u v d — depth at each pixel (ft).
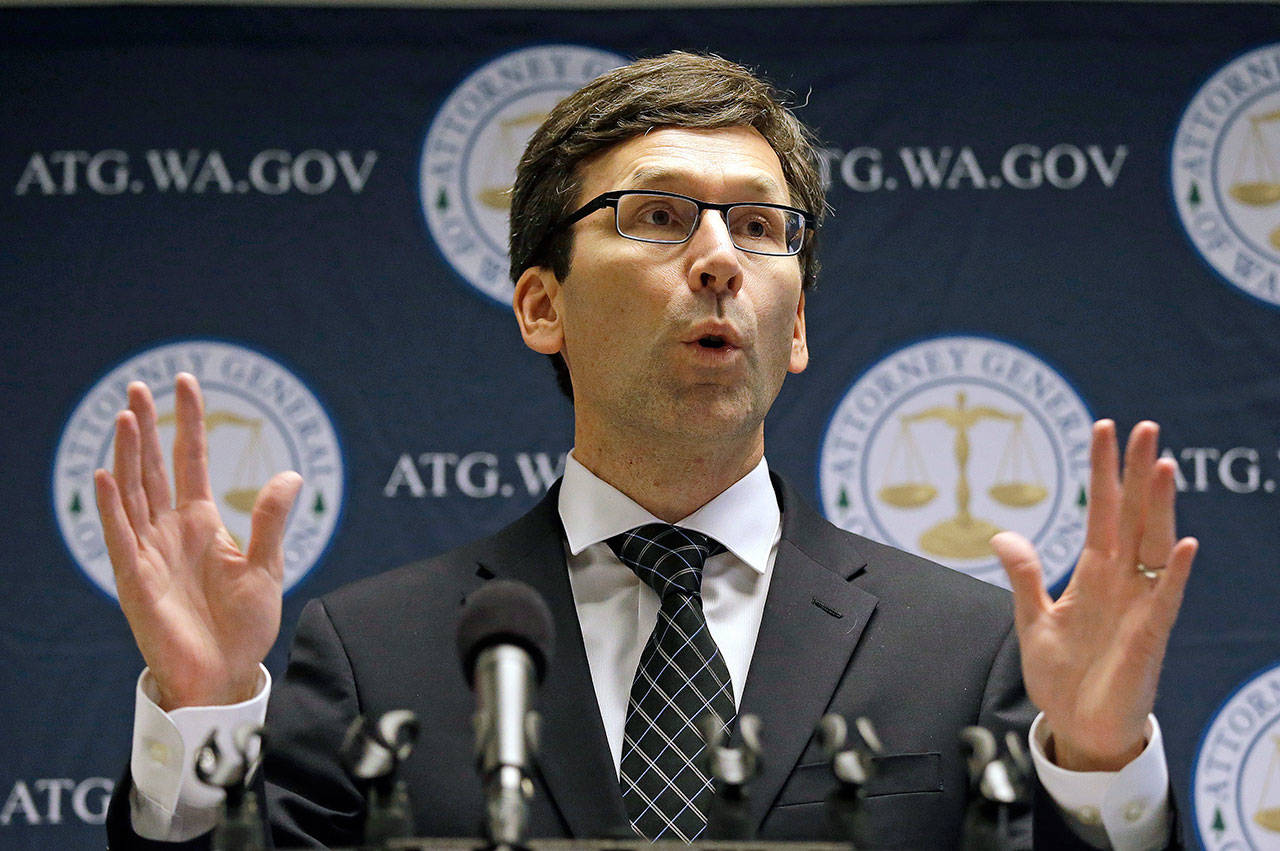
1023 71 19.31
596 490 12.11
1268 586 18.12
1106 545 9.26
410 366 18.72
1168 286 18.84
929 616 11.52
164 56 19.20
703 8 19.35
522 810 6.72
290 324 18.72
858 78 19.31
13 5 19.17
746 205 11.80
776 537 12.14
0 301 18.56
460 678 11.25
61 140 18.97
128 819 9.46
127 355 18.53
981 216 19.01
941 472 18.45
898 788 10.54
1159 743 9.12
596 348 11.85
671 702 10.91
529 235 12.81
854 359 18.71
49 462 18.28
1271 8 19.26
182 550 9.69
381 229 18.98
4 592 17.98
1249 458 18.42
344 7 19.38
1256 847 17.57
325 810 10.77
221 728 9.39
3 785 17.65
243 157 19.04
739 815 7.54
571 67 19.39
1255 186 19.04
